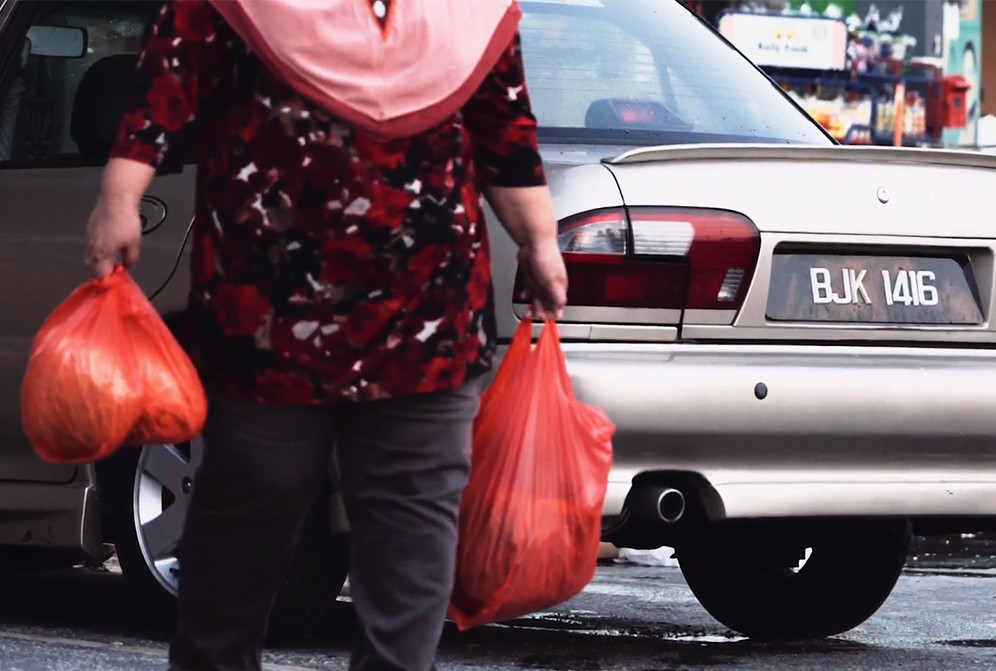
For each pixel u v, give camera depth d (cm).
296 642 685
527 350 468
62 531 723
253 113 406
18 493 733
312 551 658
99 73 733
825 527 764
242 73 407
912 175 674
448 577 428
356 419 423
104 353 410
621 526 620
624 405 602
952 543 1348
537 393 463
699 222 630
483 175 441
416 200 409
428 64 409
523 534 454
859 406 633
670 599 984
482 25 421
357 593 429
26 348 726
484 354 428
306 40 402
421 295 413
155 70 408
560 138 673
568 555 461
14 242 732
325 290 408
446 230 413
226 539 430
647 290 622
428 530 425
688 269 627
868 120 2042
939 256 675
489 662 688
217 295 414
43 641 691
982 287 680
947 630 841
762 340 637
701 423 612
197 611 437
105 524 747
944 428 648
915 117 2066
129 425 412
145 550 703
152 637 723
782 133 730
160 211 685
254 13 404
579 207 620
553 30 718
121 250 411
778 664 705
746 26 1981
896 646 775
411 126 406
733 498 618
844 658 728
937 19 2069
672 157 638
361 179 404
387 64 405
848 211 655
